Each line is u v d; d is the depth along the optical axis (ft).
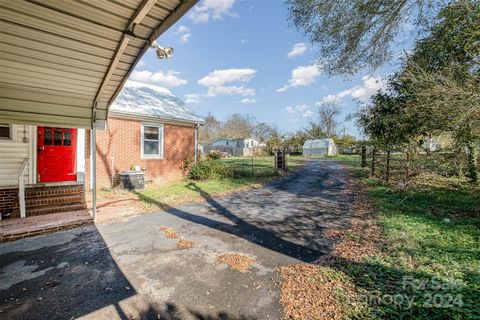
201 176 38.91
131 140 32.45
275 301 9.02
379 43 24.47
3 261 12.11
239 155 128.47
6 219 17.60
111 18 9.16
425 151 23.53
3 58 11.06
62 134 23.00
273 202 24.94
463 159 20.68
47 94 14.62
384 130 30.86
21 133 19.57
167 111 37.58
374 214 19.58
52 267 11.53
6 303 8.91
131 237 15.26
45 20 9.00
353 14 22.93
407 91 22.97
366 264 11.45
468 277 9.87
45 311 8.52
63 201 20.71
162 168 36.19
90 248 13.64
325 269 11.17
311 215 20.17
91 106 16.62
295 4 24.62
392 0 21.56
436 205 21.08
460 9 17.35
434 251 12.40
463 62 18.90
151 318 8.20
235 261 12.10
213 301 9.05
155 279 10.52
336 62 26.86
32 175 20.13
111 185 30.50
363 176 41.16
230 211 21.52
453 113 16.39
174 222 18.31
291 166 66.08
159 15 9.27
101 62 12.18
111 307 8.73
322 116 184.24
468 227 15.58
